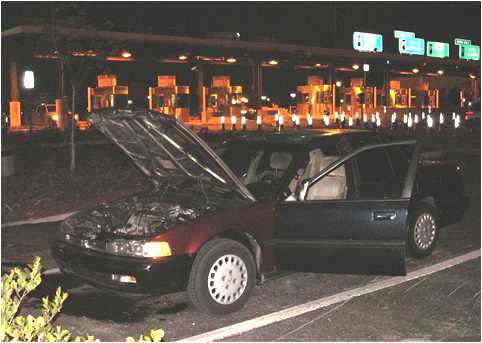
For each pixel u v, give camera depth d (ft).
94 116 20.95
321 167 23.30
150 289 18.49
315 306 20.24
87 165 53.78
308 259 20.83
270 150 24.22
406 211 20.22
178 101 140.46
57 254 21.16
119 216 21.75
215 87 143.33
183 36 130.72
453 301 20.57
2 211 37.04
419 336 17.60
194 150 19.98
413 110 152.35
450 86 222.48
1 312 11.10
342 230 20.59
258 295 21.53
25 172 49.26
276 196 21.20
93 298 21.47
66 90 121.80
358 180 23.62
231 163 24.82
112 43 56.34
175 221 19.90
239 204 20.74
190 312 19.94
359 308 19.99
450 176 27.89
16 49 116.57
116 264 18.74
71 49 53.47
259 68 152.25
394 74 227.20
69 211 37.42
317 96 159.94
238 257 19.77
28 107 142.51
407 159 25.68
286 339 17.46
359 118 140.26
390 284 22.50
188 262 18.76
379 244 20.34
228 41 134.31
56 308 12.25
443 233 30.66
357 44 163.12
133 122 20.72
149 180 24.58
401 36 182.19
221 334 17.93
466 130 113.60
